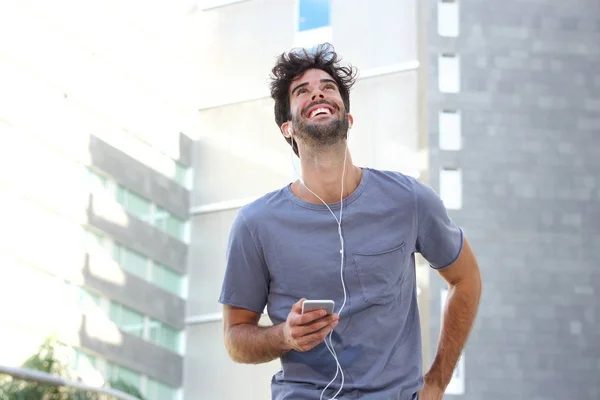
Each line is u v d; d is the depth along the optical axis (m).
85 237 12.07
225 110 12.07
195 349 12.16
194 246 12.27
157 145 12.23
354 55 11.28
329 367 2.18
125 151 12.25
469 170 16.98
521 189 17.03
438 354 2.36
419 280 11.40
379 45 11.22
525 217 16.97
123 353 12.01
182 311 12.16
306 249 2.21
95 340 11.93
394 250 2.22
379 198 2.25
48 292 11.60
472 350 16.50
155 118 12.34
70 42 11.95
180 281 12.23
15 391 2.45
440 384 2.33
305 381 2.19
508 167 17.08
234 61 12.03
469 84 17.20
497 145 17.09
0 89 11.20
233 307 2.30
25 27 11.50
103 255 12.14
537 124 17.25
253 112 11.88
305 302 1.95
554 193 17.06
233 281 2.29
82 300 11.95
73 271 11.86
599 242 16.98
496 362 16.45
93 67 12.13
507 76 17.30
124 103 12.24
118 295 12.13
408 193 2.26
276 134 11.70
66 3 11.89
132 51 12.32
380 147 10.95
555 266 16.89
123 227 12.18
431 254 2.33
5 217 11.20
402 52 11.10
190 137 12.27
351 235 2.22
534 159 17.16
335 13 11.46
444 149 17.03
